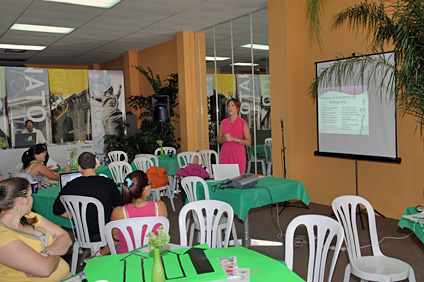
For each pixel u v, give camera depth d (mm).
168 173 6090
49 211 3564
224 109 7168
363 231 4367
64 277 2158
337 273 3330
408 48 3006
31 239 2033
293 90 5664
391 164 4727
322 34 5398
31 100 8312
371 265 2523
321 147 5457
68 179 3623
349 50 5062
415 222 2438
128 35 7996
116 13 6246
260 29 6215
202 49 7664
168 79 8352
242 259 1821
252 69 6438
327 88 5281
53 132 8617
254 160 6469
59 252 2105
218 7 6043
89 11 6078
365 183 5051
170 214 5496
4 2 5449
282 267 1727
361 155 4926
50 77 8539
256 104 6375
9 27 6984
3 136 8008
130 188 2611
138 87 10172
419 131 4383
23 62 11328
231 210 2602
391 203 4777
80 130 8977
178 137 8477
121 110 9531
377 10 3801
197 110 7984
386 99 4566
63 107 8727
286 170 5762
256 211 5430
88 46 9133
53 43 8609
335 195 5465
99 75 9188
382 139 4672
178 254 1891
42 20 6543
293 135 5703
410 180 4539
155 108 7879
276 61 5734
